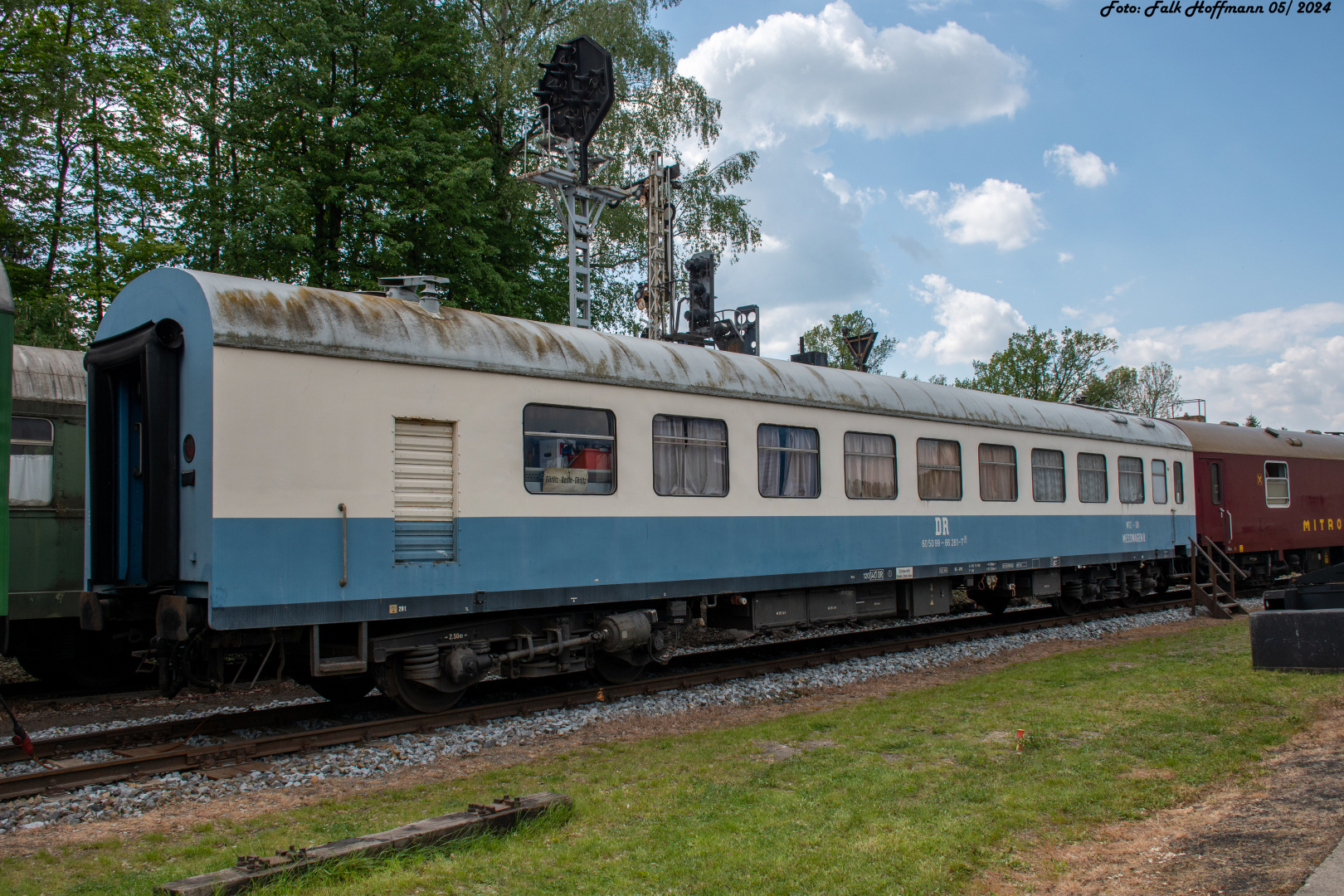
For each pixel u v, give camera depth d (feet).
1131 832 15.60
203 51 61.57
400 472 25.16
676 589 31.73
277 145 59.06
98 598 25.45
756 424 34.73
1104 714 24.47
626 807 17.57
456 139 60.59
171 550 23.02
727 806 17.57
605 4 71.10
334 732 23.94
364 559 24.22
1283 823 15.29
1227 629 43.09
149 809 18.84
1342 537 74.33
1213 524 62.64
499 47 70.49
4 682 38.22
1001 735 22.79
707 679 32.89
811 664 36.55
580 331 30.76
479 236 59.98
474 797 19.02
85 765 20.53
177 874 14.62
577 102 53.26
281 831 16.85
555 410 28.66
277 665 26.03
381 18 62.03
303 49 55.52
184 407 23.13
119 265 59.06
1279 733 21.62
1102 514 52.85
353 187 59.47
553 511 28.30
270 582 22.58
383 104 61.11
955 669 36.35
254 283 23.81
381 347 24.82
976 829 15.60
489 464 26.86
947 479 43.21
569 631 29.37
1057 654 39.40
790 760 21.21
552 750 23.76
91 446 26.05
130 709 31.01
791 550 35.63
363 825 17.16
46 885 14.43
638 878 13.84
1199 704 25.14
